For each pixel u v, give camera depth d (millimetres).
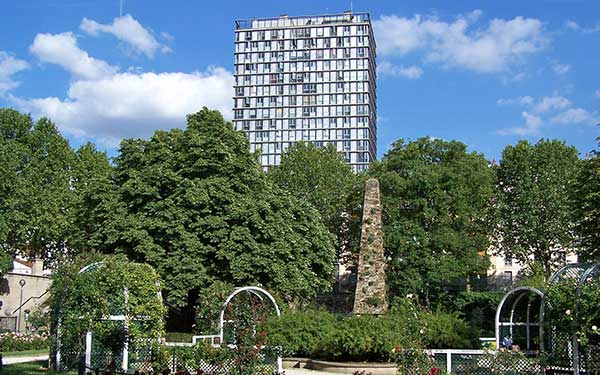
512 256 49750
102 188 31000
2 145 45312
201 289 27219
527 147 49719
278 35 152875
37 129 49875
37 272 46406
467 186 45500
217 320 24781
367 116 147375
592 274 17938
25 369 18641
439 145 46875
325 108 149125
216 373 15953
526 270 49531
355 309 25953
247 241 29516
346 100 148625
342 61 149875
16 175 44875
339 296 59312
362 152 146250
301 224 36625
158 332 18812
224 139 32938
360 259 26484
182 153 31391
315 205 56500
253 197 31859
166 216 29188
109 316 18172
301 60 151375
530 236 47125
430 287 45031
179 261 28688
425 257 43594
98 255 19938
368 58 149625
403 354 15625
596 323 17000
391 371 20625
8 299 41969
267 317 23953
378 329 21656
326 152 63031
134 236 28609
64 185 48750
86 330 17844
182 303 28531
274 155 149000
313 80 150375
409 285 42812
